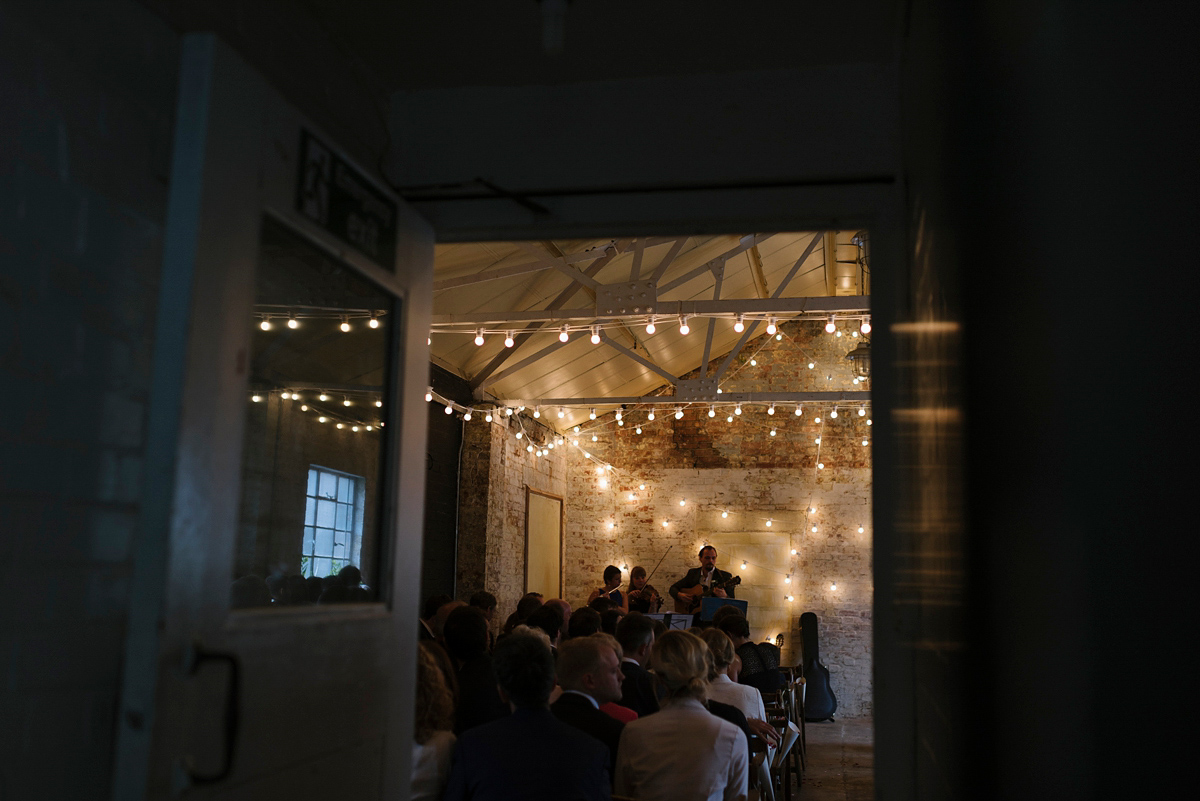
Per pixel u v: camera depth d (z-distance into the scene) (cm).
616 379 1126
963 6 145
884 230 229
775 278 1030
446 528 897
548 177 242
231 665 126
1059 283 102
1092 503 93
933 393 179
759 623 1168
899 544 218
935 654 177
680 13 212
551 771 208
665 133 239
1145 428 84
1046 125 107
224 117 139
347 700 173
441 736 241
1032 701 109
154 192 163
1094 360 94
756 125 236
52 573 138
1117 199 90
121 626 151
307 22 212
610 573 942
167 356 128
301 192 164
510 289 733
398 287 207
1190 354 77
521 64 238
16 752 131
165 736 120
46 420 137
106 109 151
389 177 249
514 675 216
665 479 1226
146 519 124
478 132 247
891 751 211
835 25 218
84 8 145
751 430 1219
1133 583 85
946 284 162
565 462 1234
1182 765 77
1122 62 90
